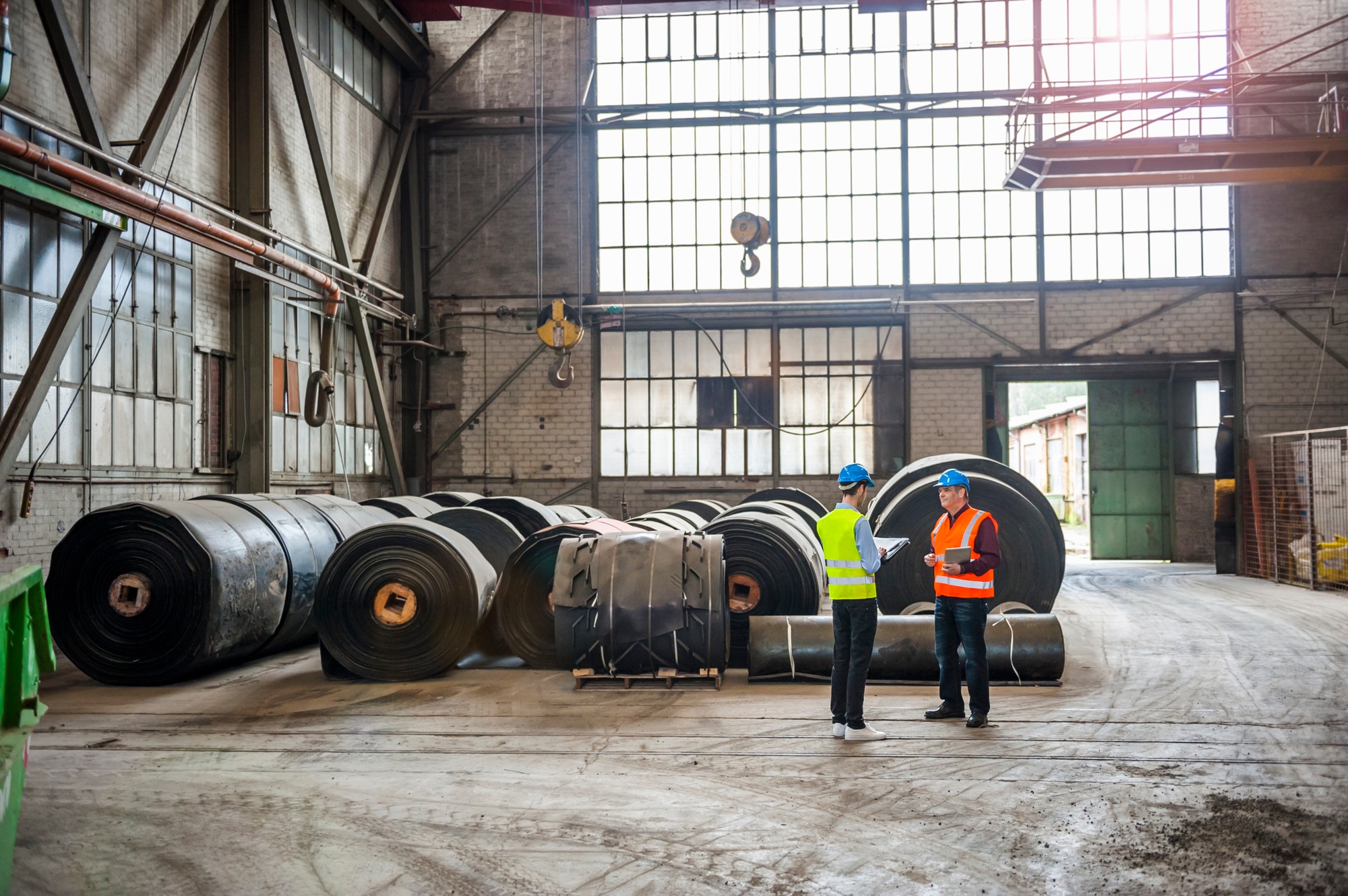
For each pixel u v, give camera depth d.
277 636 8.93
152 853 4.27
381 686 7.88
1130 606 12.59
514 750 5.90
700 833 4.45
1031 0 18.27
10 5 9.43
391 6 17.02
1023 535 9.37
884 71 18.59
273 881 3.96
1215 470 17.78
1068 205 18.27
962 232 18.44
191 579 7.81
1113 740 5.99
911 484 10.12
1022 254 18.34
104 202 10.00
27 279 9.77
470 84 19.11
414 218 18.91
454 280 19.03
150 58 11.74
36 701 3.68
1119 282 18.02
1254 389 17.64
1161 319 17.92
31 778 5.38
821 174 18.72
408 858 4.20
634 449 18.98
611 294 18.95
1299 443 16.34
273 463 14.05
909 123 18.55
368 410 17.58
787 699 7.20
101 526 7.91
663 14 17.91
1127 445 20.12
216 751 5.93
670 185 18.95
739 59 18.81
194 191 12.59
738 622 8.61
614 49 19.00
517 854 4.22
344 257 15.31
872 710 6.82
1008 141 18.31
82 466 10.39
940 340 18.38
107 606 7.89
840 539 6.15
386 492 18.27
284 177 14.47
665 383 18.97
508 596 8.65
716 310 18.66
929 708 6.86
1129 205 18.14
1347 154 14.24
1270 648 9.24
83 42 10.58
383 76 18.12
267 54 13.58
